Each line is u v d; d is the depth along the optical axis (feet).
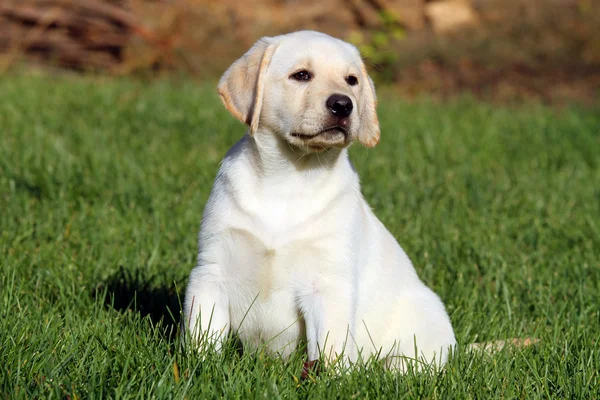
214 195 16.74
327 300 16.03
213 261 16.31
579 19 72.74
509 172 35.94
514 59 66.64
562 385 15.10
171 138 37.22
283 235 16.02
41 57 59.47
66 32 59.57
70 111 40.70
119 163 31.04
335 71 16.79
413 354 17.28
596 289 21.94
